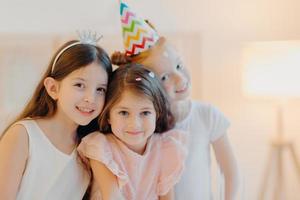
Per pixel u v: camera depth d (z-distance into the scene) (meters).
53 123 1.05
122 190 1.05
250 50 1.91
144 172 1.08
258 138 2.17
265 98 1.91
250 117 2.16
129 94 1.02
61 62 1.01
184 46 2.06
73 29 1.98
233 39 2.11
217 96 2.13
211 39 2.10
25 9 1.96
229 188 1.28
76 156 1.08
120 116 1.03
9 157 0.98
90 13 2.00
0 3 1.93
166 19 2.06
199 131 1.23
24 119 1.05
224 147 1.29
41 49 1.93
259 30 2.11
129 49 1.14
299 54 1.84
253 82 1.91
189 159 1.20
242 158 2.16
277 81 1.87
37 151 1.01
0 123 1.54
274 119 2.13
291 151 2.04
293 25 2.10
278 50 1.86
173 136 1.14
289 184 2.13
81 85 1.00
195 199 1.18
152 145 1.11
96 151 1.03
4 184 0.97
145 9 2.04
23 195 1.01
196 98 2.07
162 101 1.07
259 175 2.17
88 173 1.10
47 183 1.02
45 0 1.97
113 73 1.06
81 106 1.00
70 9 1.99
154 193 1.08
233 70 2.12
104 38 1.98
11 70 1.90
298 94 1.86
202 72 2.09
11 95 1.88
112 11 2.00
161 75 1.13
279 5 2.10
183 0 2.07
